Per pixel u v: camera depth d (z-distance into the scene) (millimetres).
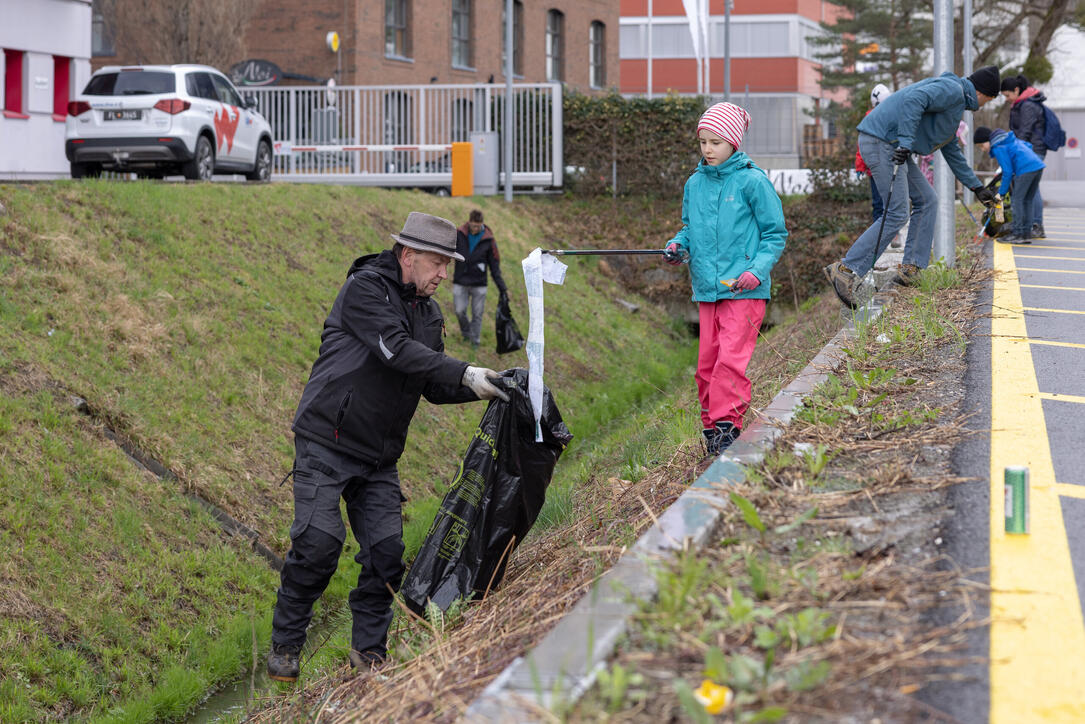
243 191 15219
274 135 24297
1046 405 5059
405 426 5043
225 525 8648
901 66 46156
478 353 15000
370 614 5031
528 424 5121
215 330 11211
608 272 21672
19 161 18328
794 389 5477
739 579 3107
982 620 2805
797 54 62062
